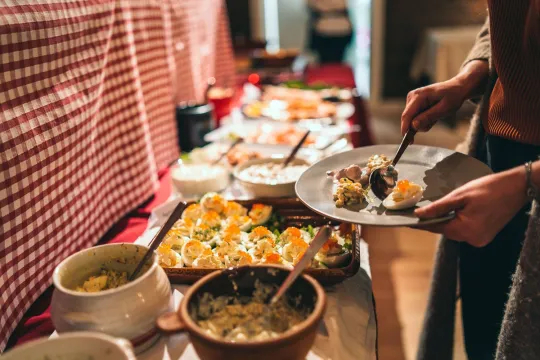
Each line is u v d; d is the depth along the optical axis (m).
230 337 0.63
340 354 0.73
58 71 0.94
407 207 0.81
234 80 2.90
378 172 0.90
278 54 3.35
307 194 0.89
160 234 0.76
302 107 2.18
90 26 1.04
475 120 1.12
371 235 2.78
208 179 1.27
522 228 1.05
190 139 1.79
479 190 0.68
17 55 0.83
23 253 0.86
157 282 0.69
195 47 2.14
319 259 0.88
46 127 0.90
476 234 0.69
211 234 0.99
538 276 0.74
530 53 0.87
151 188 1.36
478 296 1.21
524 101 0.90
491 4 0.91
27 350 0.52
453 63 4.51
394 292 2.22
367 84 6.34
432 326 1.28
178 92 1.96
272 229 1.04
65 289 0.67
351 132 1.89
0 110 0.81
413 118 1.02
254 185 1.18
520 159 0.98
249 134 1.86
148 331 0.68
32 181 0.87
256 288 0.68
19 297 0.84
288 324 0.65
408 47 5.40
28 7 0.86
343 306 0.82
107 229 1.16
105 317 0.64
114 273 0.77
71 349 0.54
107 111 1.17
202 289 0.65
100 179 1.13
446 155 0.96
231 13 5.90
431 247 2.63
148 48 1.49
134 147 1.28
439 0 5.15
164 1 1.62
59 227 0.95
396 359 1.79
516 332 0.78
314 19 5.49
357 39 7.44
